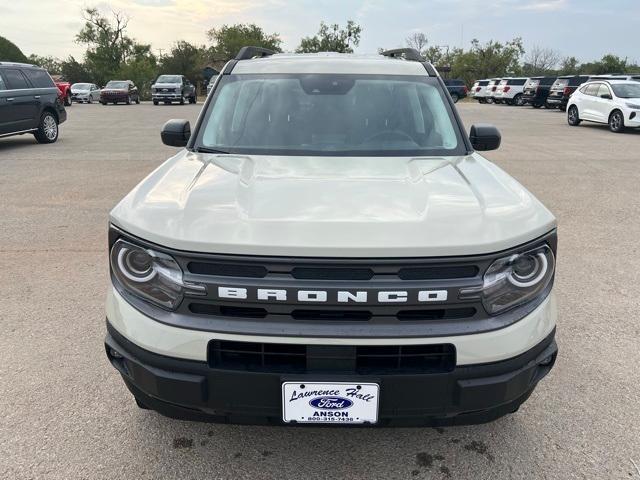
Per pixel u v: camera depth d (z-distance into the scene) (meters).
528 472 2.53
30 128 13.63
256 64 3.85
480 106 38.75
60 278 4.81
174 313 2.13
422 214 2.23
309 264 2.02
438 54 82.56
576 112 20.31
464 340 2.06
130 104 40.44
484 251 2.07
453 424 2.23
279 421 2.16
